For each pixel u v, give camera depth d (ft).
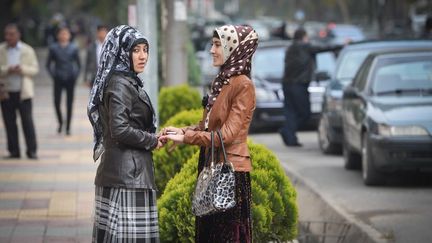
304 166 83.92
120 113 35.45
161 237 39.75
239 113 35.42
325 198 65.92
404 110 70.33
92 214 58.23
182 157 52.03
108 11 264.11
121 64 36.11
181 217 39.42
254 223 39.81
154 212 36.32
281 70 114.52
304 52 96.17
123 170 35.76
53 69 102.68
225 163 35.14
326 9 595.88
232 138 35.35
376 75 76.59
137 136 35.60
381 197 66.54
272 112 109.50
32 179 72.33
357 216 59.41
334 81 92.58
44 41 367.25
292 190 42.63
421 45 93.91
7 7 284.20
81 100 151.94
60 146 93.61
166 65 93.81
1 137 102.01
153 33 56.54
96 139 36.94
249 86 35.58
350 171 80.48
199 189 35.63
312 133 112.68
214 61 36.04
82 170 77.20
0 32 281.13
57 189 67.62
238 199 35.68
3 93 82.02
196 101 78.28
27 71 81.92
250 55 35.88
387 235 52.65
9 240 50.65
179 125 56.03
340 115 88.28
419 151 68.23
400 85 75.51
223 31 35.60
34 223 55.47
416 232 54.03
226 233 35.88
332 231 58.39
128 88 35.78
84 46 369.71
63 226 54.60
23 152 88.84
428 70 76.74
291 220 42.01
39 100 151.74
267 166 42.42
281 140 105.09
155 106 56.08
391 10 420.77
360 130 74.08
